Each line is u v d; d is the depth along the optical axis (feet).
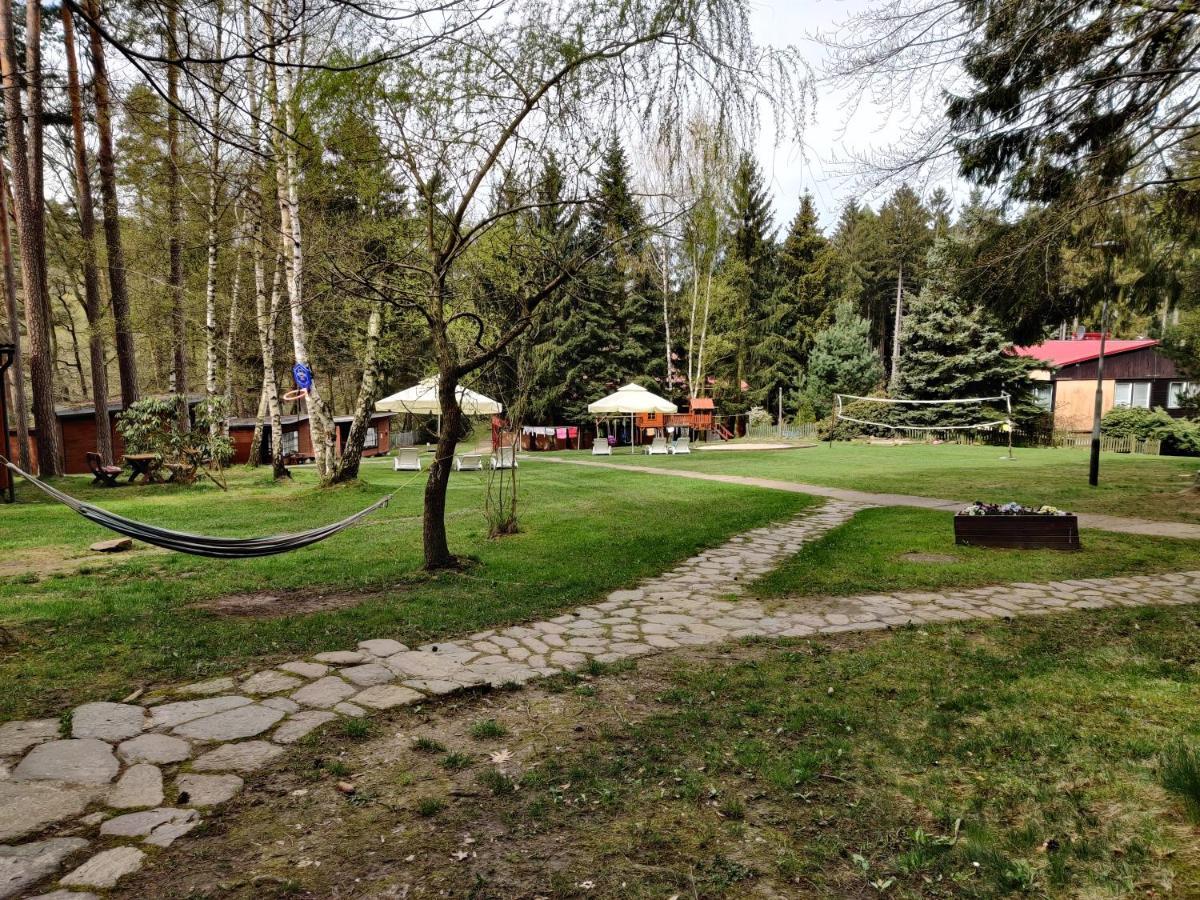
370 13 11.25
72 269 77.82
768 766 11.34
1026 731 12.63
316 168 23.44
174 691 14.16
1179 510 42.65
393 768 11.23
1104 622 20.38
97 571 25.88
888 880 8.29
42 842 8.74
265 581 24.75
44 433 58.80
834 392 136.98
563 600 22.56
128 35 11.26
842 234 170.09
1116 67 22.97
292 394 94.27
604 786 10.68
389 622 19.62
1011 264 27.20
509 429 35.73
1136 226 27.20
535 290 26.91
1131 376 115.55
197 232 61.11
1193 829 9.22
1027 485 56.90
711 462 82.89
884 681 15.57
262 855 8.72
